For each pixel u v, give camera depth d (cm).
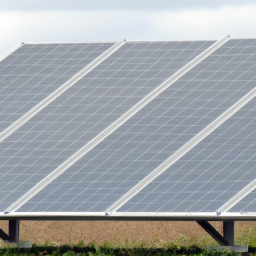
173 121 5162
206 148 4919
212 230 5356
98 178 4788
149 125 5144
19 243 5616
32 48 6019
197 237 7906
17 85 5641
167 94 5397
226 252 5188
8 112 5400
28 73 5741
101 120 5250
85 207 4591
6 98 5522
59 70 5753
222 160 4825
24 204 4647
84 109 5356
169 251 5616
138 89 5478
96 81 5594
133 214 4516
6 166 4950
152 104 5328
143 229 8731
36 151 5050
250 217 4484
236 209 4497
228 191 4622
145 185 4700
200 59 5681
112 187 4719
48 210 4591
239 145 4912
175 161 4844
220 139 4975
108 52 5909
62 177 4822
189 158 4859
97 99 5431
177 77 5538
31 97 5516
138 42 5975
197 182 4694
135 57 5803
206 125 5106
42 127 5241
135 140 5038
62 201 4650
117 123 5197
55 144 5091
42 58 5897
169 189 4669
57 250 5647
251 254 5616
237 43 5806
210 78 5491
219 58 5669
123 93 5462
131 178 4762
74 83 5600
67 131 5181
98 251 5466
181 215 4488
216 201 4562
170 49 5862
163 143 4994
